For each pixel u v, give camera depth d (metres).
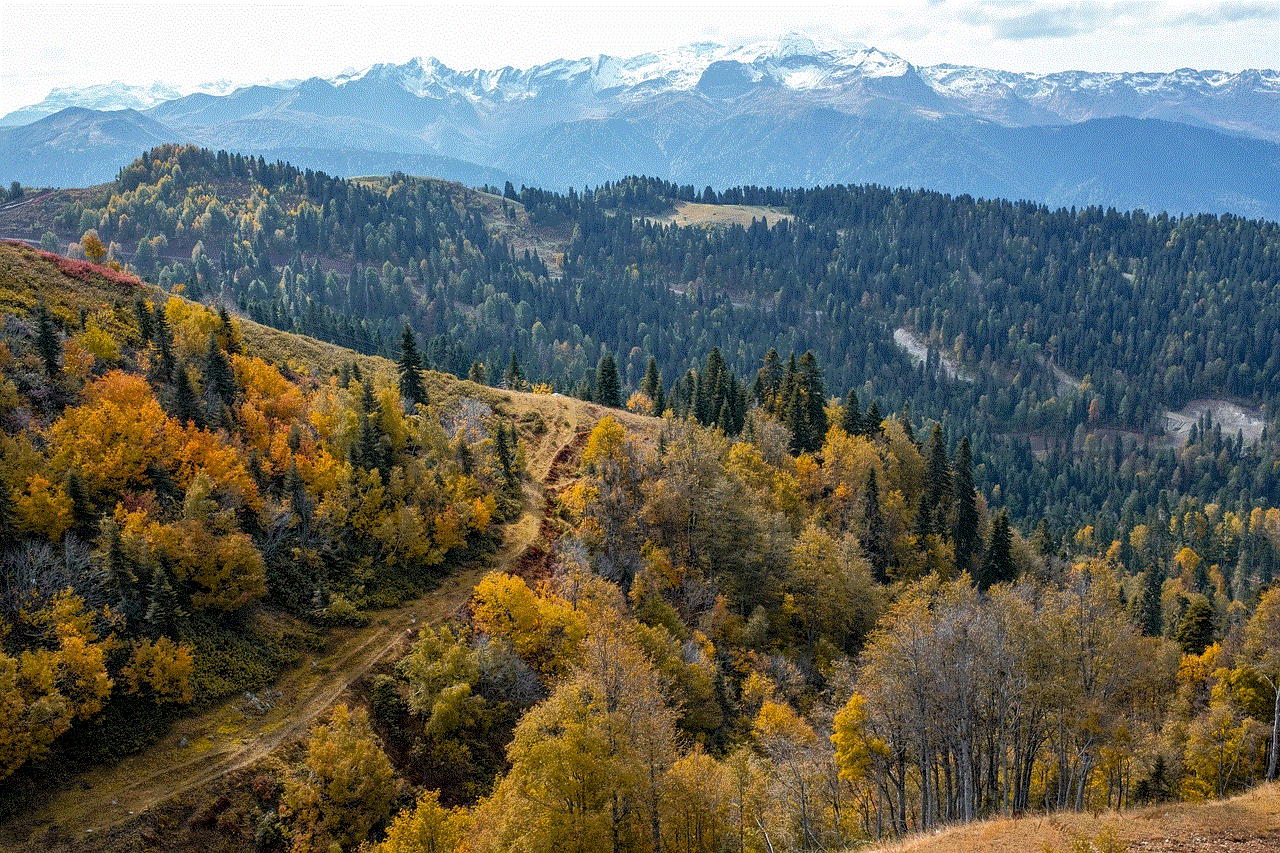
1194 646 74.25
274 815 47.19
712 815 39.56
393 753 53.84
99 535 55.88
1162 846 29.27
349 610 63.16
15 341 72.44
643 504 80.81
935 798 44.75
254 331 106.44
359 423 78.88
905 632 42.16
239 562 58.44
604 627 42.19
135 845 43.59
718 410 131.00
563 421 114.44
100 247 107.81
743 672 66.19
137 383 69.44
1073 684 39.28
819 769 45.69
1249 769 50.19
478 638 62.75
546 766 35.28
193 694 52.03
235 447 70.06
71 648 46.62
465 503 76.38
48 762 45.56
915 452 116.75
